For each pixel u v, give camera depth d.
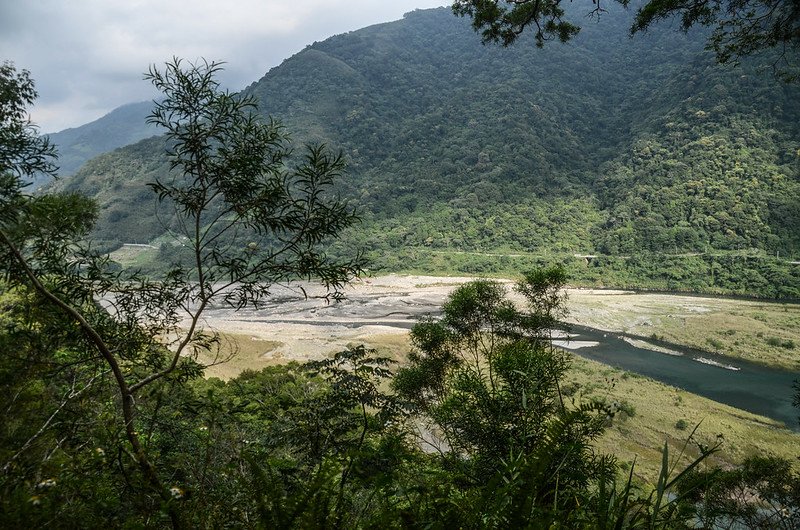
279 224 3.44
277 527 1.52
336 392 4.13
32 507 1.52
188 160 3.33
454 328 9.52
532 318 8.89
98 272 3.09
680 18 6.80
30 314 2.70
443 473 2.25
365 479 1.85
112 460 2.15
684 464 18.11
